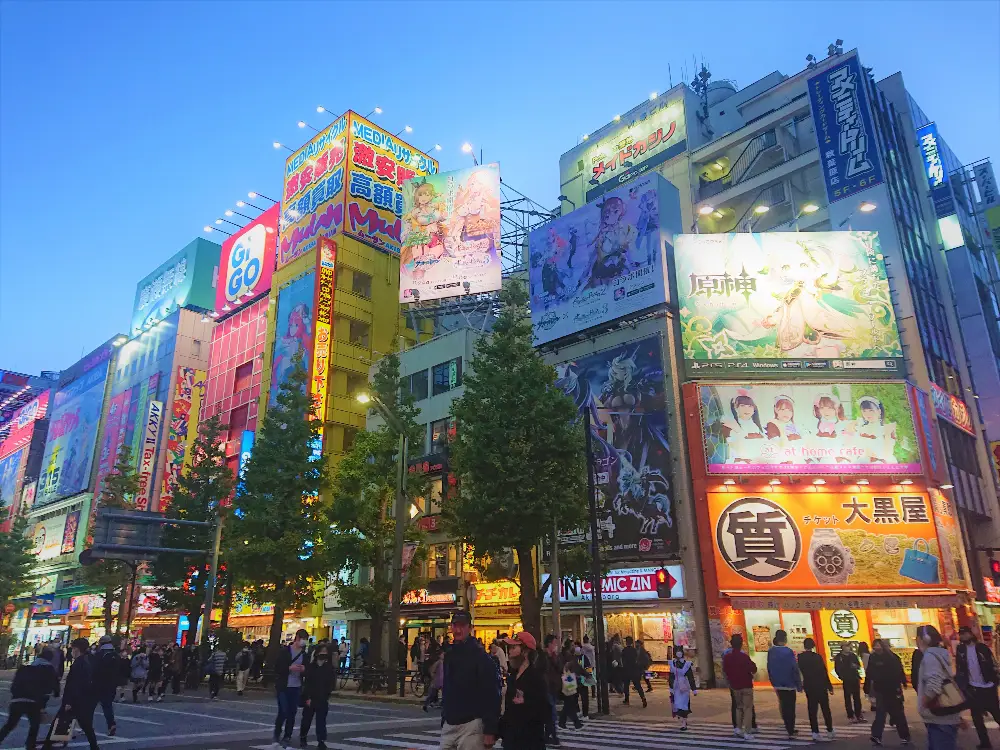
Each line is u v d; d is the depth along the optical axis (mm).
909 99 42250
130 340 72625
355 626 37469
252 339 54656
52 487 76375
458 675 6000
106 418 71250
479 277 41875
